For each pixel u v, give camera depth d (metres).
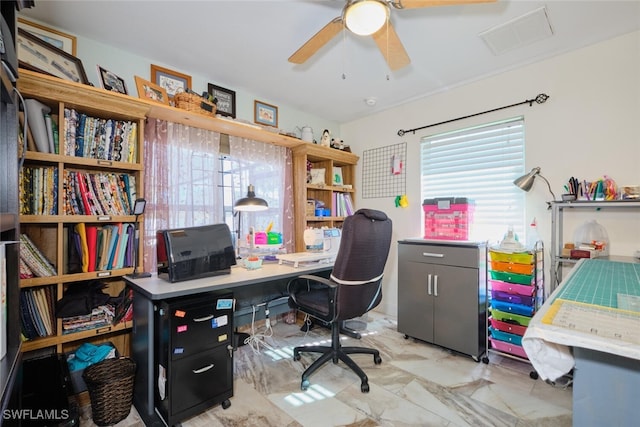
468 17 1.84
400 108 3.30
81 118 1.82
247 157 2.81
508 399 1.77
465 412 1.66
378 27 1.45
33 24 1.81
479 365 2.19
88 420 1.59
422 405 1.72
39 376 1.55
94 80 2.06
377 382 1.97
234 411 1.69
